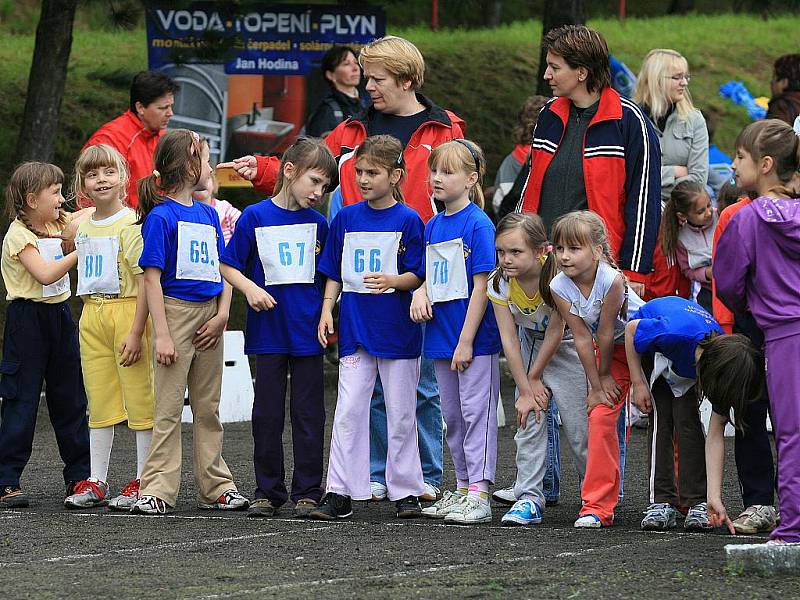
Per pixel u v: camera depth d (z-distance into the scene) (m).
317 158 9.21
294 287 9.32
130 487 9.76
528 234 8.75
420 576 7.04
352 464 9.17
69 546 8.05
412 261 9.27
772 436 13.34
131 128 11.88
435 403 10.23
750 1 21.73
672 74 13.69
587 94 9.72
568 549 7.87
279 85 19.91
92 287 9.79
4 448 9.95
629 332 8.66
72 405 10.21
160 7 19.47
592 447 8.86
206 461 9.62
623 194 9.64
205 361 9.60
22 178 10.12
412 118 10.15
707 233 12.50
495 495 10.13
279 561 7.51
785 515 7.66
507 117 26.86
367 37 19.97
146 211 9.59
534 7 42.25
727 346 8.02
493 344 9.13
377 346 9.14
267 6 19.77
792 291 7.64
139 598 6.60
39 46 19.44
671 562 7.39
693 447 8.73
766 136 7.82
